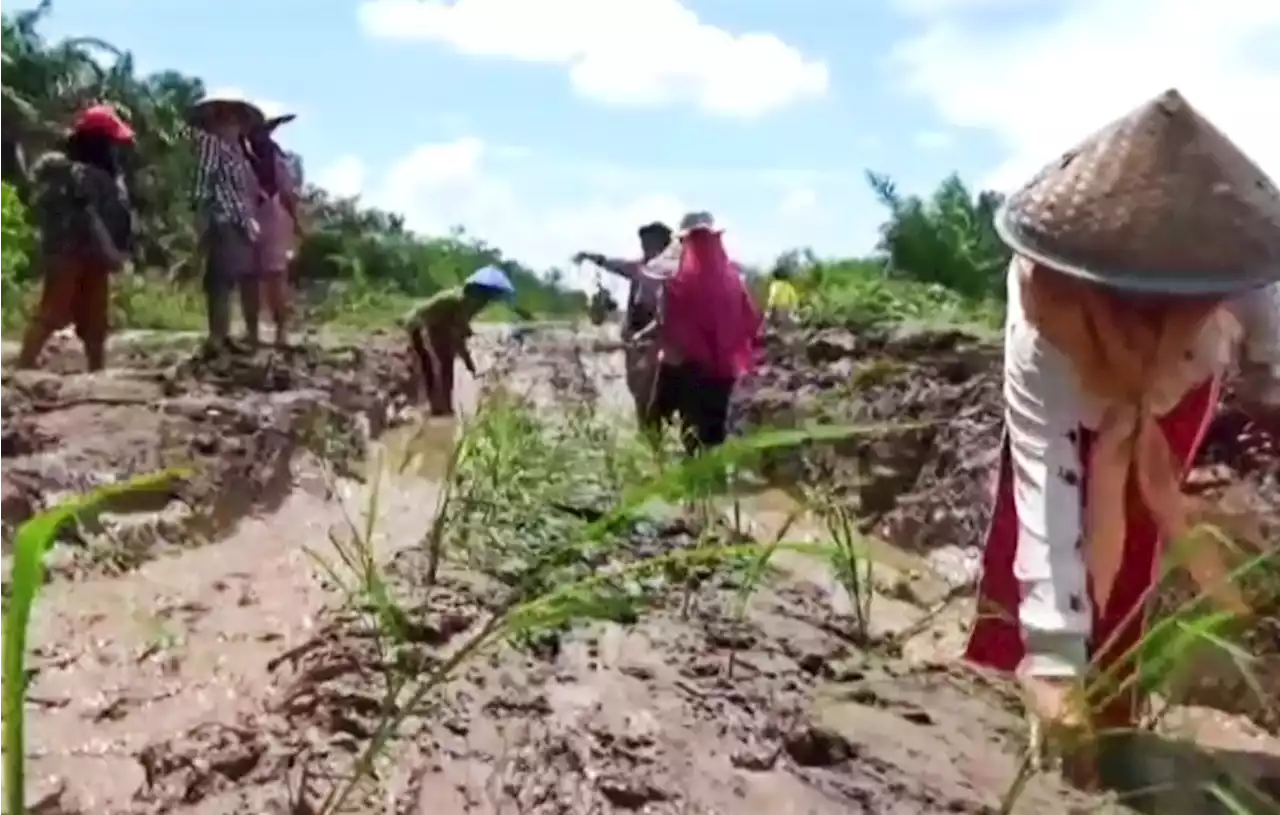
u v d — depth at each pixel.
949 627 6.70
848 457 10.56
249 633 5.61
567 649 5.08
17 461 7.42
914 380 12.74
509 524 6.47
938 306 20.41
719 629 5.48
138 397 9.79
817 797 4.05
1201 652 5.16
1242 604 4.92
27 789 3.95
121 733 4.44
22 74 28.94
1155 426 4.74
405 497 9.48
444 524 6.36
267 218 12.91
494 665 4.80
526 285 38.75
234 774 3.99
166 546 7.06
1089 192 4.61
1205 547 4.91
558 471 7.50
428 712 4.29
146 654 5.23
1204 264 4.50
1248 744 5.08
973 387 11.95
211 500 7.81
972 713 4.91
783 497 10.44
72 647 5.28
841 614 6.31
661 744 4.29
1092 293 4.64
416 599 5.40
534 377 17.94
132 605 5.91
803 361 15.21
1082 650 4.58
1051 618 4.59
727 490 9.68
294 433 10.10
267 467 8.98
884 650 5.79
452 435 13.19
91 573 6.41
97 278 11.72
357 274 31.31
